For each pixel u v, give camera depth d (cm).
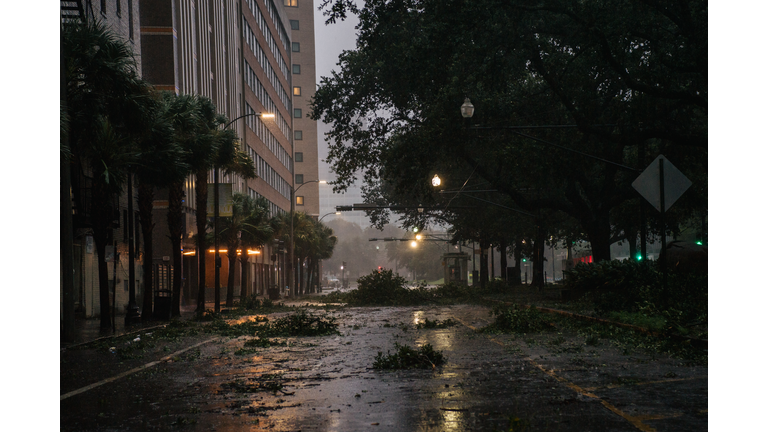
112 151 2088
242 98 6712
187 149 2745
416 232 5966
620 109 2719
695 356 1139
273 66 8675
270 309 3628
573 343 1474
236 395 890
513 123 3028
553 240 5928
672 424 650
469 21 2358
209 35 5506
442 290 4781
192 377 1087
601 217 3116
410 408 767
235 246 4466
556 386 895
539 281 4247
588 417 689
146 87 2136
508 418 697
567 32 2562
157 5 4400
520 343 1510
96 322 2761
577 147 3008
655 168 1461
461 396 838
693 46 2198
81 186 2755
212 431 669
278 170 8888
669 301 1761
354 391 901
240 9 6706
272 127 8444
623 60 2489
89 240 2609
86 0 2469
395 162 3462
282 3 9606
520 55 2673
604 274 2614
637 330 1612
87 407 830
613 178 3055
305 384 977
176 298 3070
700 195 3206
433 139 3062
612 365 1086
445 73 2773
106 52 2000
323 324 2002
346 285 12962
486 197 4688
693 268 2339
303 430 662
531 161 2998
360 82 3719
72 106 2000
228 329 2164
